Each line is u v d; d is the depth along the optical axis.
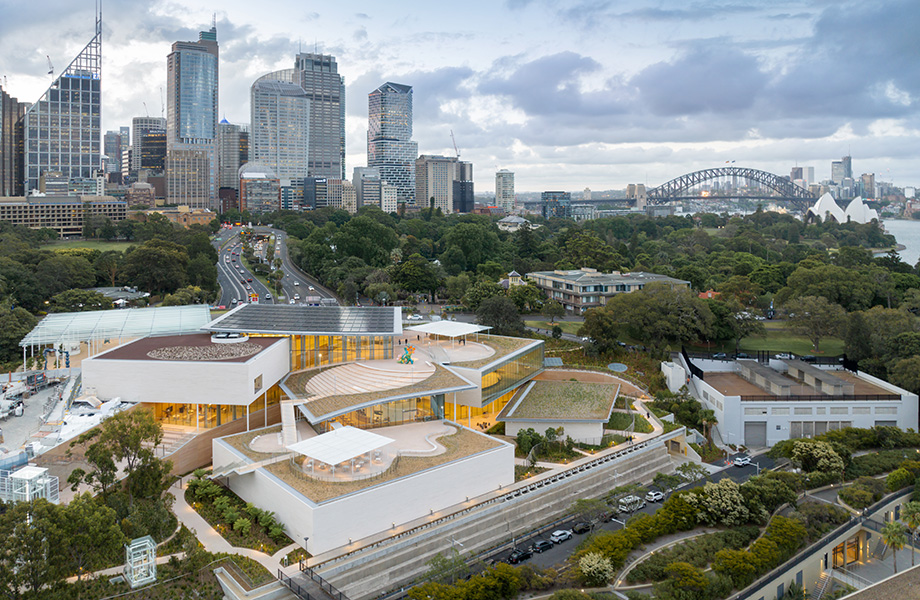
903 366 169.38
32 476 90.12
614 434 145.12
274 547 93.69
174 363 126.00
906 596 78.44
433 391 130.88
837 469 129.50
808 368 176.75
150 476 99.00
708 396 168.50
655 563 96.62
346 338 154.12
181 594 84.00
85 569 85.38
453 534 102.38
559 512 117.44
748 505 111.69
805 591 102.50
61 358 168.75
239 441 117.00
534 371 174.50
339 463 99.94
